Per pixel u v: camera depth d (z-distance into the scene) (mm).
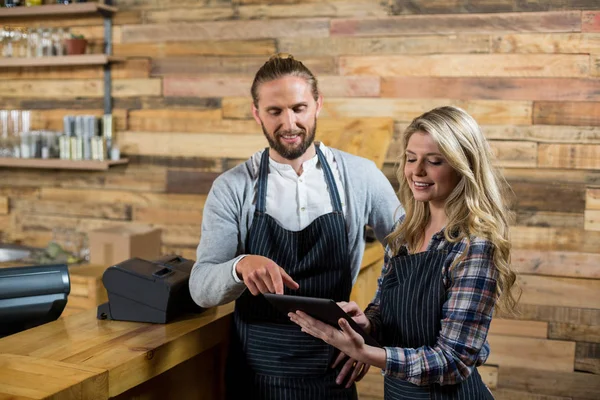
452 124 1658
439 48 3715
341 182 2062
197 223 4305
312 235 1982
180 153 4305
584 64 3510
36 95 4645
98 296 3000
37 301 1932
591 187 3545
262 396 1974
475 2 3641
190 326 1937
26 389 1438
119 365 1609
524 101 3607
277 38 4008
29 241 4711
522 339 3652
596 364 3566
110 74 4422
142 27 4312
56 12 4375
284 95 1894
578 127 3543
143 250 3744
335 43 3891
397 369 1582
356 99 3873
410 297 1703
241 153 4164
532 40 3568
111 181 4496
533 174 3623
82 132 4402
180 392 1997
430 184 1692
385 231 2104
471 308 1570
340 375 1962
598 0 3461
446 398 1652
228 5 4094
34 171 4688
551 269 3615
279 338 1956
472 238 1606
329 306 1531
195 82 4223
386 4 3785
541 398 3637
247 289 1993
